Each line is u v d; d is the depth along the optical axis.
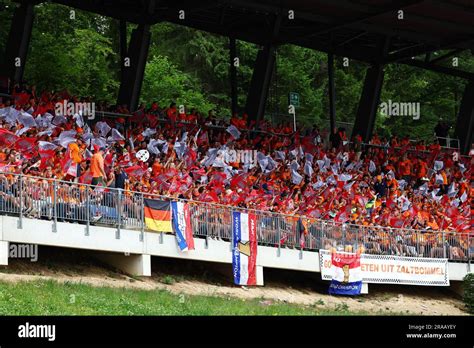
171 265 35.75
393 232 42.34
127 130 41.09
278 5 48.56
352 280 40.19
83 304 26.86
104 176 33.66
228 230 36.31
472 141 59.59
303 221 39.03
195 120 45.44
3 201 29.39
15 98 38.56
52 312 25.33
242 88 72.00
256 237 37.22
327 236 39.88
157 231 33.84
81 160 34.88
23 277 28.69
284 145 48.25
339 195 44.41
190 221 34.97
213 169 40.72
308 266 39.03
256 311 31.31
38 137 34.84
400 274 42.06
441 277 43.78
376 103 56.22
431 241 43.94
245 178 40.44
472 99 59.38
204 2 45.88
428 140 75.00
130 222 33.06
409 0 47.75
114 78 66.56
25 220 29.88
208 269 37.00
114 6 46.47
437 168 53.47
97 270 32.59
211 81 71.75
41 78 56.22
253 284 36.97
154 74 66.25
